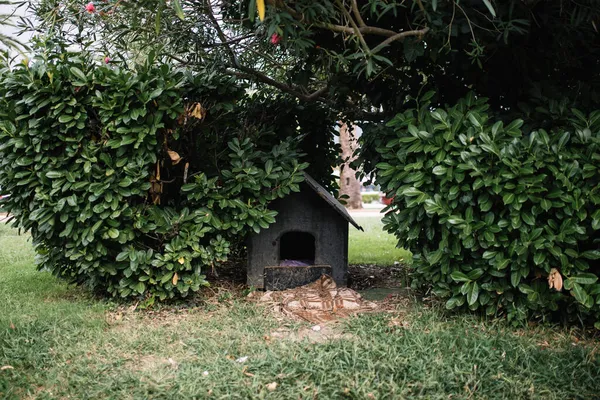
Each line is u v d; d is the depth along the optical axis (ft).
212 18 17.19
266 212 15.25
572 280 11.98
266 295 15.53
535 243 11.93
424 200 12.83
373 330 12.25
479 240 12.50
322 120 21.34
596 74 16.17
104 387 9.46
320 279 16.20
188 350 11.47
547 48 15.24
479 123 12.65
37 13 15.65
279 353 10.91
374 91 16.93
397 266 21.71
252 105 20.49
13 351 10.91
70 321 12.96
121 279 14.89
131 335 12.35
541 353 10.93
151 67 14.33
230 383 9.52
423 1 12.77
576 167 11.78
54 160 13.80
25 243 27.68
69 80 13.62
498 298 12.99
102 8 15.05
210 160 15.99
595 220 11.73
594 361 10.51
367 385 9.35
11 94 13.64
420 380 9.61
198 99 15.55
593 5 12.94
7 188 14.19
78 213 13.99
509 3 13.62
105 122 13.83
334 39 15.26
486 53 15.14
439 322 13.01
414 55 13.69
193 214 14.73
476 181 12.11
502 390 9.43
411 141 13.24
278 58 20.33
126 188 14.05
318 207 16.62
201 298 15.43
